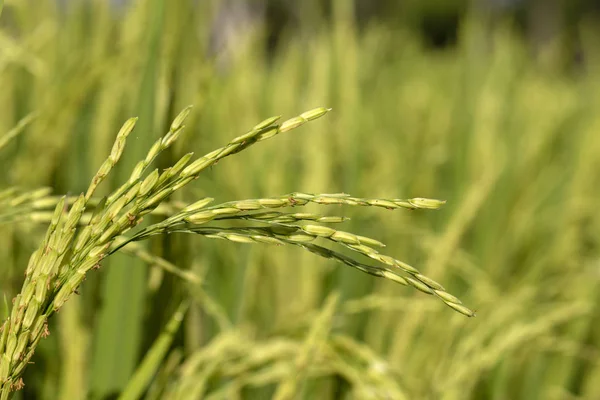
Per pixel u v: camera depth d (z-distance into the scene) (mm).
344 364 653
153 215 562
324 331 658
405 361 953
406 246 1170
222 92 1080
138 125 568
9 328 396
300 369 608
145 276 573
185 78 667
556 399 1063
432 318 955
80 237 395
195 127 606
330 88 1102
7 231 699
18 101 928
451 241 973
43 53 1037
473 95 1387
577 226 1425
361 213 977
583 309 855
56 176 790
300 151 1261
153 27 570
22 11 1020
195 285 636
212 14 773
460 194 1250
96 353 576
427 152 1416
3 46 807
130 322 572
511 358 965
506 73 1604
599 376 1100
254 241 392
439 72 2287
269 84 1465
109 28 927
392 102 1954
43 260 391
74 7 1095
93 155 793
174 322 556
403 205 374
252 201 384
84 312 698
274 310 998
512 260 1388
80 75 778
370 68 1646
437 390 789
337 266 907
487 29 1472
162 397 634
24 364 400
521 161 1616
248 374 677
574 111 1836
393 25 1914
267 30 1376
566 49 2270
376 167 1349
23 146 822
